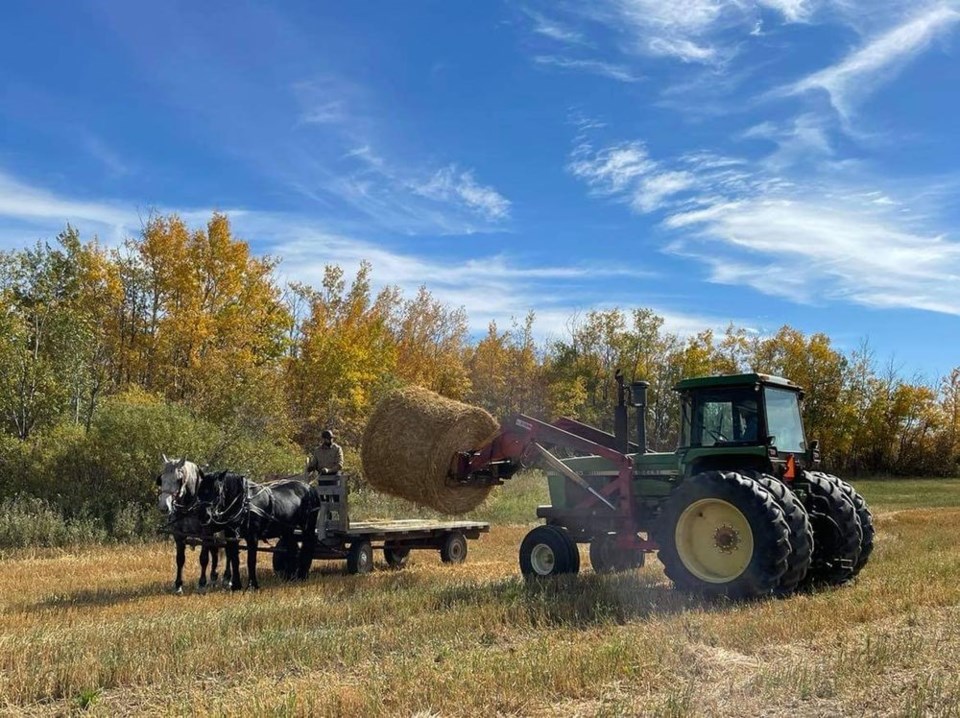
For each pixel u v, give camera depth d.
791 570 10.05
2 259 33.62
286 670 7.09
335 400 35.06
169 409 21.42
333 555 13.73
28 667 6.97
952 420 64.12
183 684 6.68
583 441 12.11
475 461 12.59
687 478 11.31
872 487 48.81
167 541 18.45
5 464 20.20
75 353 26.30
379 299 48.62
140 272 34.91
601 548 12.91
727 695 6.09
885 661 6.82
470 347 54.12
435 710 5.87
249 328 35.72
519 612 8.84
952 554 13.79
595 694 6.21
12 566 14.64
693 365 53.34
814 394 59.03
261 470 22.12
